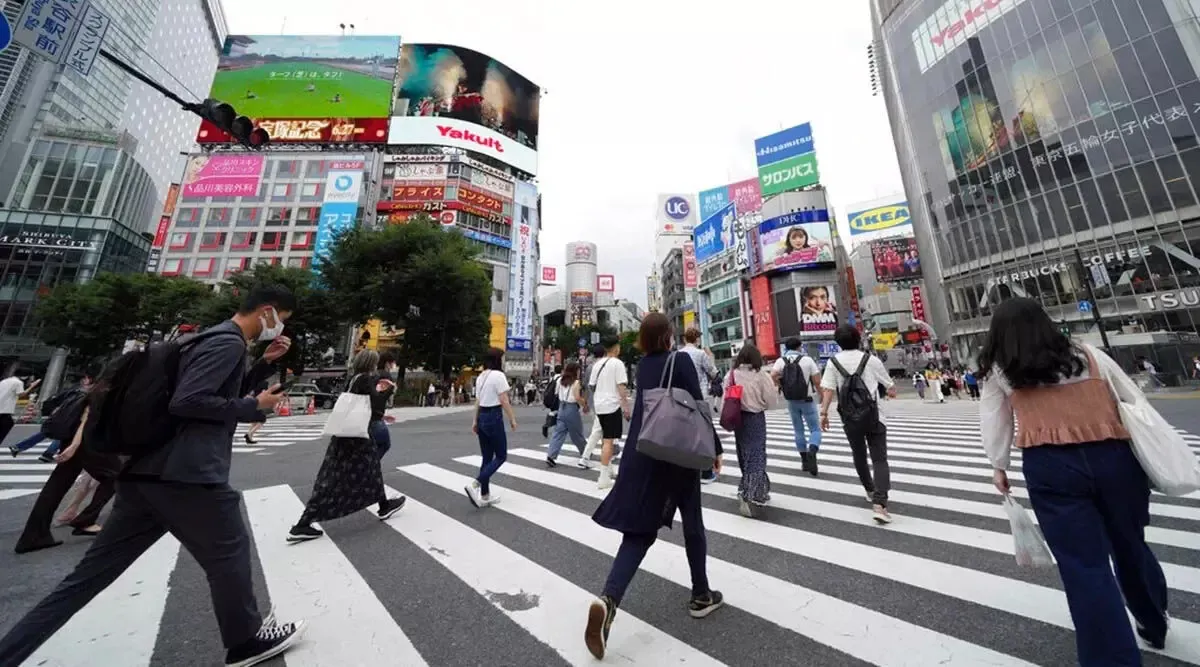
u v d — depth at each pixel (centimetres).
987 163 2752
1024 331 179
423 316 2562
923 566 274
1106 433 163
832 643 195
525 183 5191
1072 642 189
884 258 4822
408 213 4353
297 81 4538
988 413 199
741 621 217
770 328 3978
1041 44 2530
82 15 480
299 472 617
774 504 423
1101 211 2283
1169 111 2128
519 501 450
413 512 415
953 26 2966
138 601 248
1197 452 635
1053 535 167
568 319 8381
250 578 191
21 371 3206
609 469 501
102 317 2675
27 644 152
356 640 204
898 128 3588
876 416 373
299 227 4109
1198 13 2106
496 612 231
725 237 4947
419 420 1527
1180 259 2052
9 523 402
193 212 4109
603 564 293
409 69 4916
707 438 202
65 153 3694
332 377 3575
